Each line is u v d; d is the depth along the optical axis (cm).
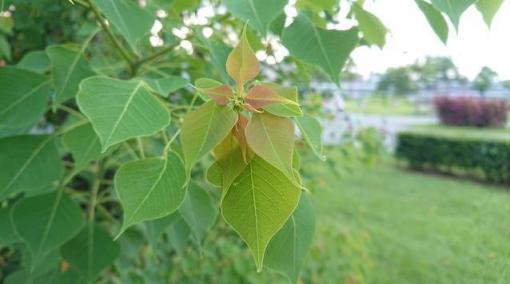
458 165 218
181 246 43
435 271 89
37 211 40
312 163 92
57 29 68
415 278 94
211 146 19
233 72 20
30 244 39
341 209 152
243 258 81
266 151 19
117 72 47
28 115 35
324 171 150
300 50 30
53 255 45
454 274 66
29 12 60
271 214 20
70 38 66
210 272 76
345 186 187
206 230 33
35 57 47
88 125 36
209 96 20
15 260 64
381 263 108
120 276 58
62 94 35
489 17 25
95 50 58
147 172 23
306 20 31
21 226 39
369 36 35
